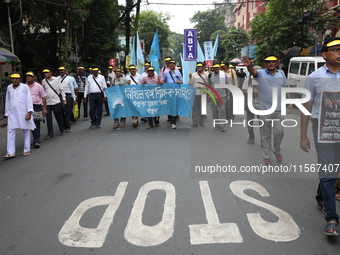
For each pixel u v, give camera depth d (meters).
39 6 17.56
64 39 18.52
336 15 19.95
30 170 5.79
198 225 3.55
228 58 41.56
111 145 7.38
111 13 23.52
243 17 49.12
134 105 9.37
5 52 13.20
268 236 3.32
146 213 3.87
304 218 3.68
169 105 9.22
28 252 3.16
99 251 3.13
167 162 5.87
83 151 6.95
